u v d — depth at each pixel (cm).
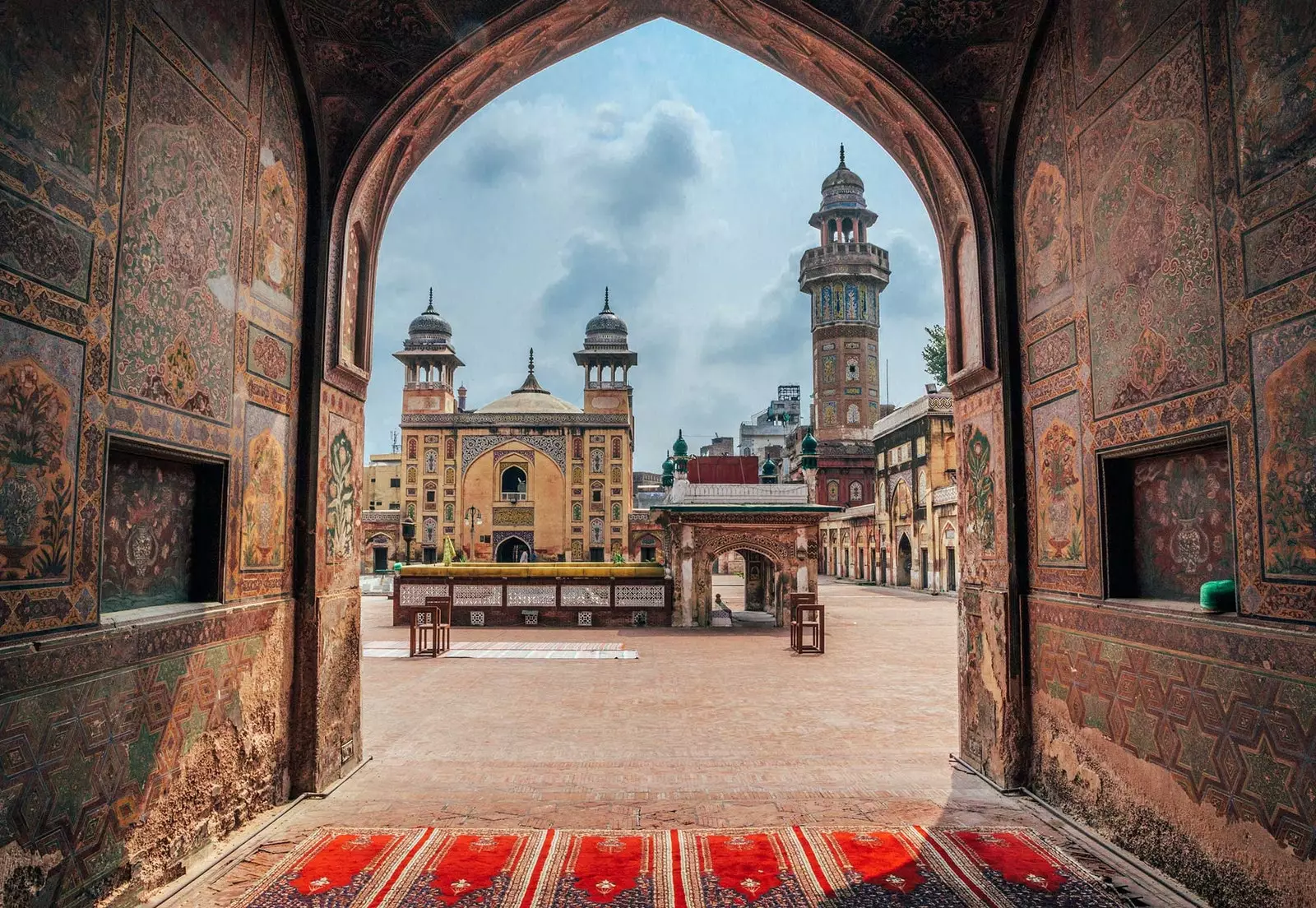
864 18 469
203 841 340
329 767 444
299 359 438
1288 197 258
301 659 429
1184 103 312
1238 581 282
